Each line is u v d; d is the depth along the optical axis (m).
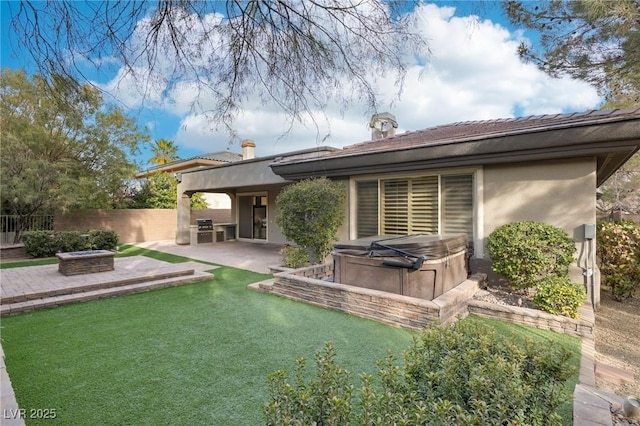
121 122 14.49
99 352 4.25
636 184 13.81
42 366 3.87
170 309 6.09
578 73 5.93
